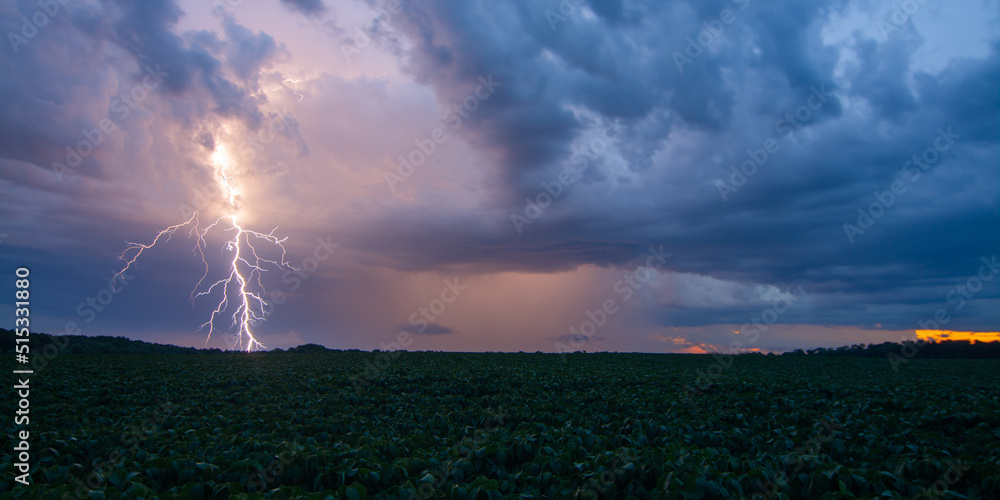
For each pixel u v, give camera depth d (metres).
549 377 30.56
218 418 17.62
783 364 45.50
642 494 9.34
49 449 12.19
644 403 21.03
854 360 53.84
